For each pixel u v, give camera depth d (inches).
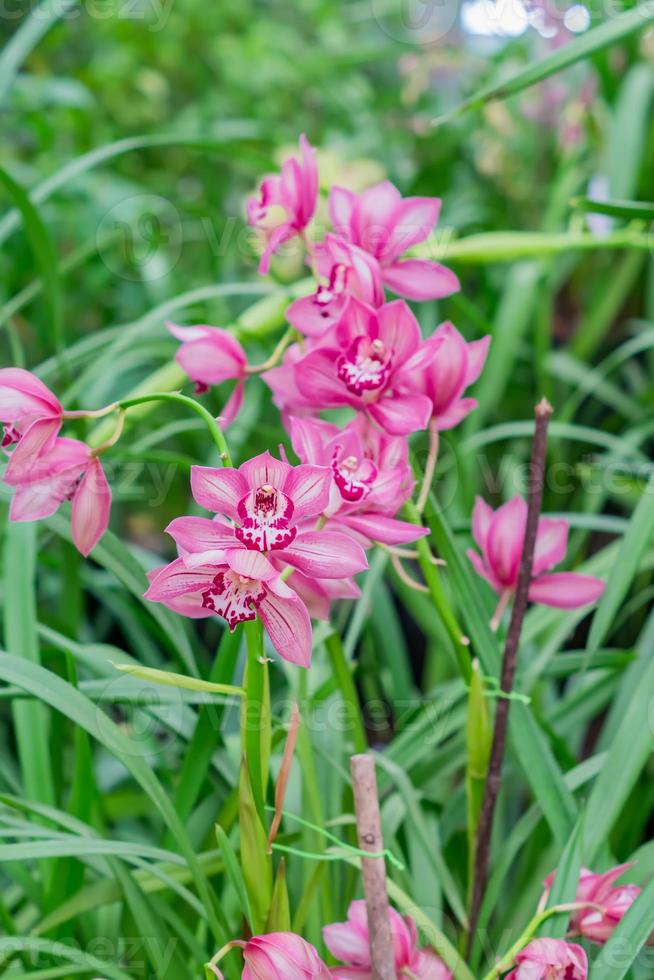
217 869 72.5
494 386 113.8
